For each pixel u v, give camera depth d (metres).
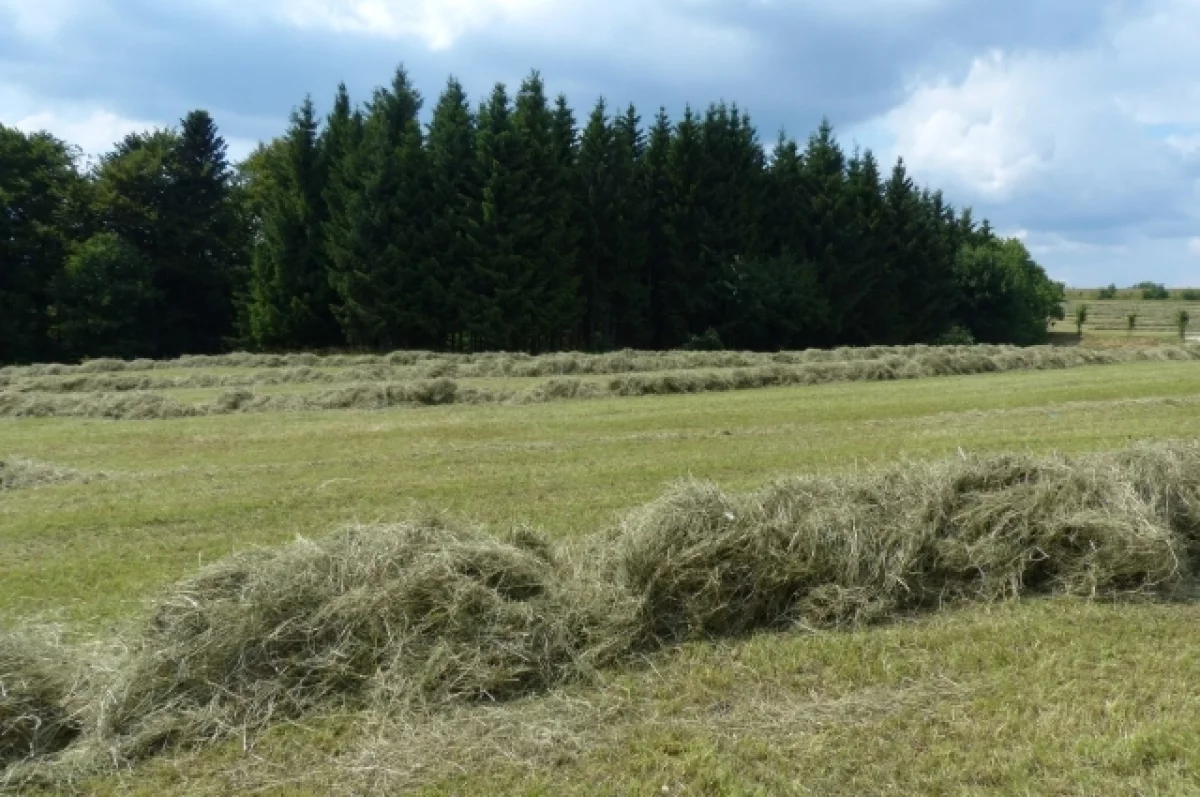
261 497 9.00
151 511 8.44
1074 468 6.72
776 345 45.16
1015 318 54.56
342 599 4.82
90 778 3.97
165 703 4.40
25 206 40.94
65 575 6.58
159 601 4.87
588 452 11.34
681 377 18.84
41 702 4.30
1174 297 140.62
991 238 65.25
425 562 5.07
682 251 43.62
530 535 5.95
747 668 4.85
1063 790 3.63
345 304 37.88
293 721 4.38
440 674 4.62
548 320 39.03
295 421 14.73
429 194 38.41
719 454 11.05
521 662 4.80
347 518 8.20
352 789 3.81
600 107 42.66
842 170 48.09
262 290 39.69
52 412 15.99
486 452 11.41
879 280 48.09
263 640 4.62
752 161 46.06
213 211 44.97
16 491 9.41
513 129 38.94
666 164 43.66
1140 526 6.07
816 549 5.71
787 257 44.59
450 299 37.31
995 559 6.02
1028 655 4.91
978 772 3.77
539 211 39.59
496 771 3.91
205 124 44.59
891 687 4.59
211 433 13.45
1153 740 3.93
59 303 39.62
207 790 3.85
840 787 3.69
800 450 11.27
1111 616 5.54
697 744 4.05
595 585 5.49
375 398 16.70
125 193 43.38
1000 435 12.19
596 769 3.89
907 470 6.75
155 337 42.47
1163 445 7.41
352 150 38.69
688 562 5.42
